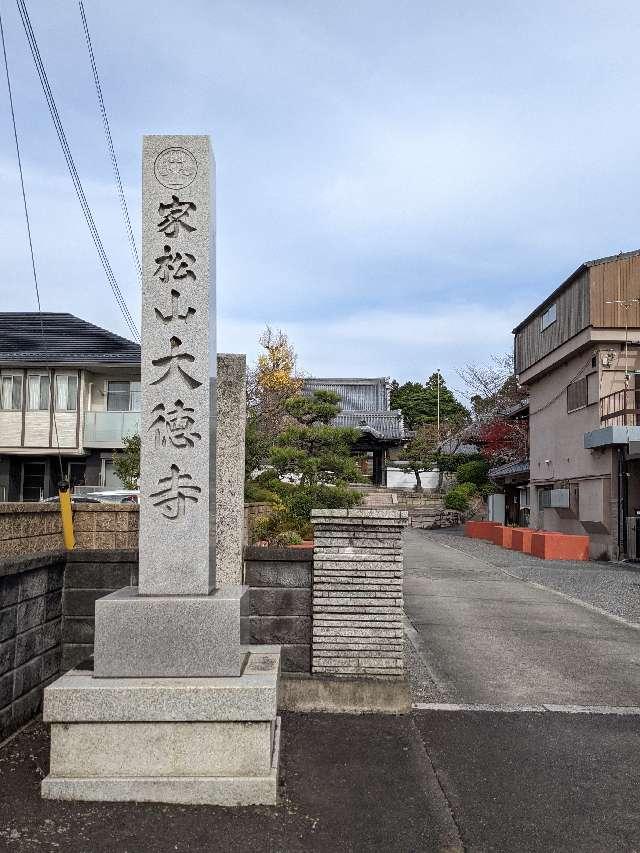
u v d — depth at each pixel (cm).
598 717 569
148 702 399
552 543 1997
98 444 2594
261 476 1598
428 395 5794
